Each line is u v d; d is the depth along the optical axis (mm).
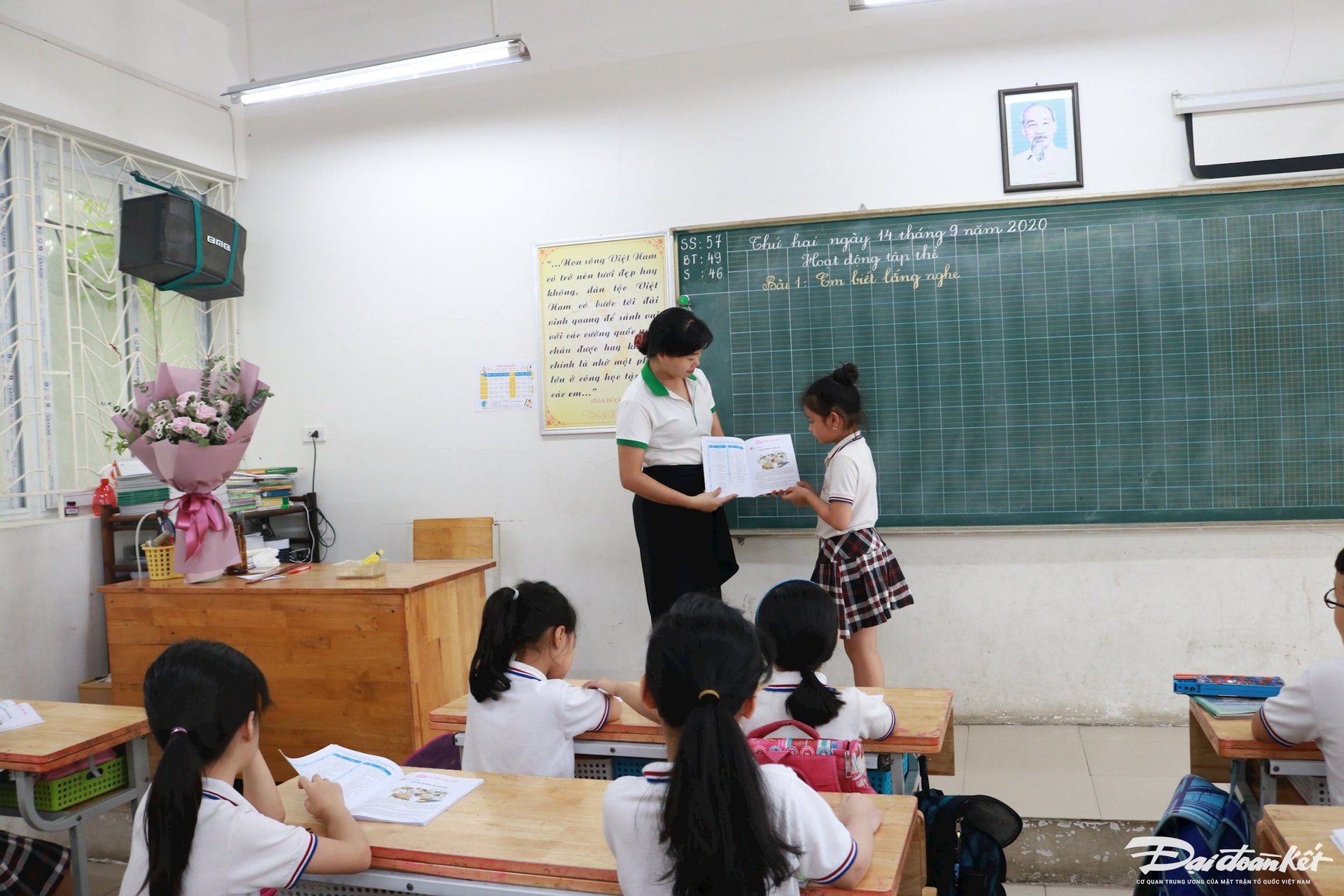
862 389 3752
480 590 3664
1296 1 3381
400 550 4266
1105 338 3555
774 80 3818
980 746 3416
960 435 3678
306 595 3195
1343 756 1710
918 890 1555
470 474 4188
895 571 3160
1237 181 3426
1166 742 3375
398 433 4266
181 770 1320
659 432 3230
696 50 3893
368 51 4262
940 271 3670
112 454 3881
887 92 3715
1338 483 3416
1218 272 3465
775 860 1134
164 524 3432
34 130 3598
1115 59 3521
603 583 4055
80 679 3645
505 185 4121
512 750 1866
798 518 3799
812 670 1787
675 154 3928
